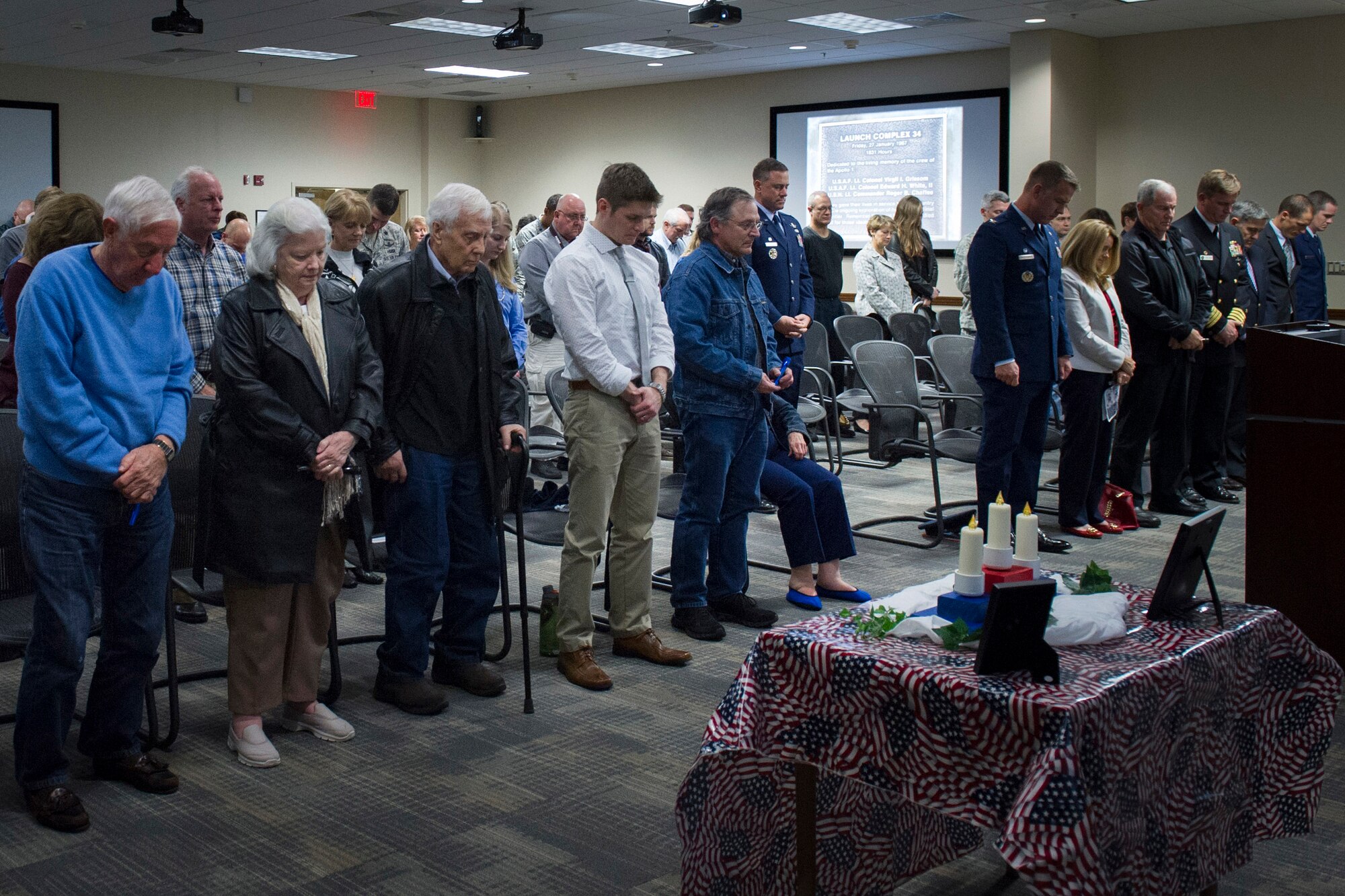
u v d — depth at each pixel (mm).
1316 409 3479
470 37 10953
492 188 15992
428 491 3197
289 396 2840
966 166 11617
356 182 15203
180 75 13414
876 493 6301
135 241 2463
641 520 3615
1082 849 1653
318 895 2305
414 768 2900
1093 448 5332
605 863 2439
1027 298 4785
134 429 2553
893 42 10984
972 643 1958
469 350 3197
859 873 2252
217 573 3654
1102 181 10938
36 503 2482
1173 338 5594
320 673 3438
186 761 2928
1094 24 10047
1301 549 3549
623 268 3445
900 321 6918
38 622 2508
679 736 3111
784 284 4812
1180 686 1929
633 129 14305
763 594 4414
